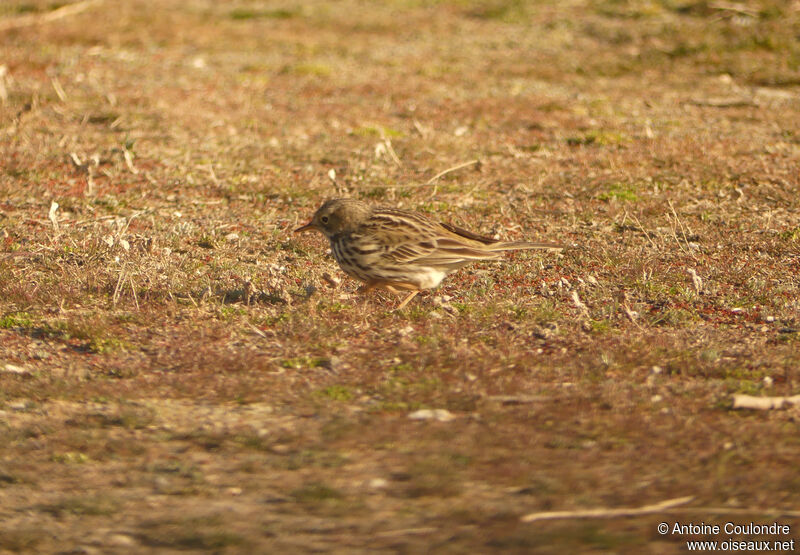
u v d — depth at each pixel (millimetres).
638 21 41719
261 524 7574
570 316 12609
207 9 46875
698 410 9547
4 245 15859
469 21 43906
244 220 17656
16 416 9789
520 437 8977
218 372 10945
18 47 36312
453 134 24984
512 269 14648
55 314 12758
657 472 8188
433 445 8891
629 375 10602
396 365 11031
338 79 32375
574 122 26281
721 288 13750
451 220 17719
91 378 10742
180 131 24641
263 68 34125
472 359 11086
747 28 38719
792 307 12828
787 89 31172
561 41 39125
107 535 7469
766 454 8461
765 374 10492
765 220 17422
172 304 12883
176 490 8227
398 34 41406
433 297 13469
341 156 22578
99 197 18984
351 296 13508
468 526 7406
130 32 40125
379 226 12594
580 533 7188
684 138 24078
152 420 9617
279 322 12414
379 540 7250
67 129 24641
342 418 9539
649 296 13414
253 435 9227
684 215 17906
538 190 19734
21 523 7684
